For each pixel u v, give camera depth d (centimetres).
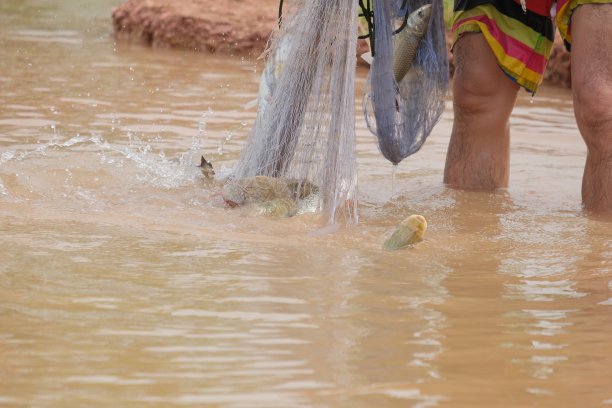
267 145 1559
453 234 1405
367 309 1013
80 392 782
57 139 2025
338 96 1469
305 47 1512
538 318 1006
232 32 3822
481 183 1770
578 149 2198
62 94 2636
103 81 2922
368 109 1566
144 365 840
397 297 1065
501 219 1525
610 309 1045
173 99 2655
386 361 863
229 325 948
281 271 1157
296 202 1492
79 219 1392
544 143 2258
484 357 881
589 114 1580
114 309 986
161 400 769
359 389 799
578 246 1349
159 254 1213
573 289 1123
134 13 4034
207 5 3988
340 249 1289
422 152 2114
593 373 852
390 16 1490
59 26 4316
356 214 1462
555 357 889
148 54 3666
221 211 1481
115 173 1716
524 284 1141
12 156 1817
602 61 1570
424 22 1546
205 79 3086
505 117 1753
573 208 1623
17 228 1320
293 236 1354
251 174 1579
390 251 1295
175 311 986
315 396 782
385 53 1490
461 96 1747
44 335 907
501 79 1716
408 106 1595
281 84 1545
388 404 771
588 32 1572
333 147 1468
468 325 973
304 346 895
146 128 2212
